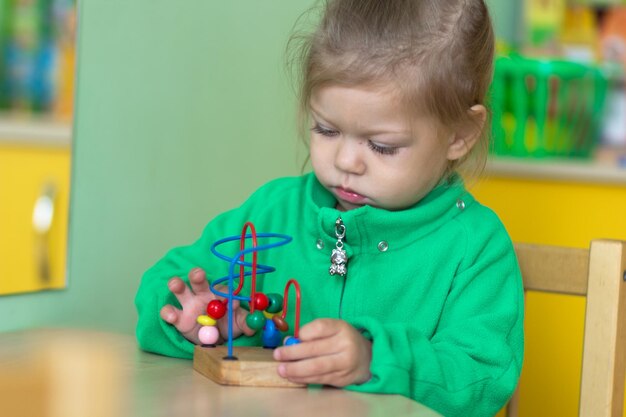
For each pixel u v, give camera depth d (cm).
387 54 116
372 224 123
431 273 126
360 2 122
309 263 131
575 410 223
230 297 109
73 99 149
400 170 118
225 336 121
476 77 126
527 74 225
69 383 107
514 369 116
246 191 187
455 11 124
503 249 129
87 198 154
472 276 125
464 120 126
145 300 126
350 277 127
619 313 129
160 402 98
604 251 130
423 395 108
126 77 159
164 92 167
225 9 179
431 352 110
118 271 161
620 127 259
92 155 154
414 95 116
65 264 151
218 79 178
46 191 147
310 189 132
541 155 228
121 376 111
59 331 142
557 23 264
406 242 127
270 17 189
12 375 111
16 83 142
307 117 135
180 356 122
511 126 228
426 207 125
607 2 267
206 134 177
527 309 222
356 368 104
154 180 167
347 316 126
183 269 134
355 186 119
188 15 171
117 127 158
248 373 105
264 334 114
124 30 158
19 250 144
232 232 139
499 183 223
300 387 105
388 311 125
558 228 223
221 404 97
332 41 118
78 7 149
